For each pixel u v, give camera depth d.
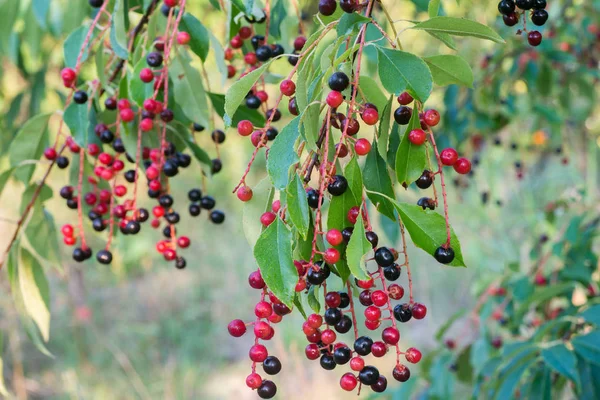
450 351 1.33
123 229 0.84
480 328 1.28
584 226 1.23
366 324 0.66
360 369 0.65
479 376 1.18
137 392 2.28
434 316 2.61
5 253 0.88
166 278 2.98
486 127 1.29
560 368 0.86
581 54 1.46
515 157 1.74
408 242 2.91
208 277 3.04
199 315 2.81
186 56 0.82
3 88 1.59
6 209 2.64
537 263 1.32
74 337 2.51
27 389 2.26
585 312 0.91
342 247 0.66
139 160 0.82
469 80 0.71
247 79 0.67
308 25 1.04
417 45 1.78
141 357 2.52
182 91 0.82
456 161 0.67
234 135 2.88
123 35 0.80
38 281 0.89
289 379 2.23
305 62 0.66
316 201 0.65
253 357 0.66
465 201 1.97
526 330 1.33
